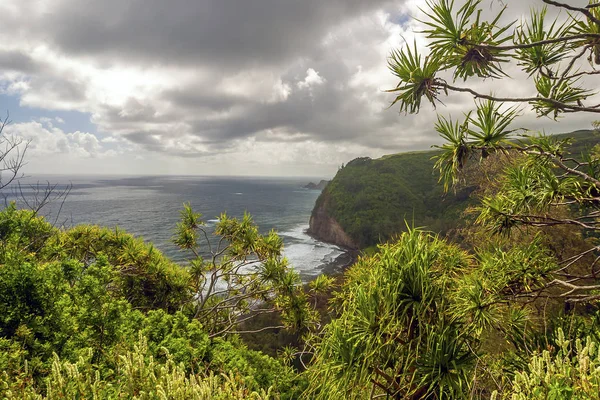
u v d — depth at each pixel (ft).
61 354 11.45
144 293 31.30
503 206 11.53
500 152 9.20
